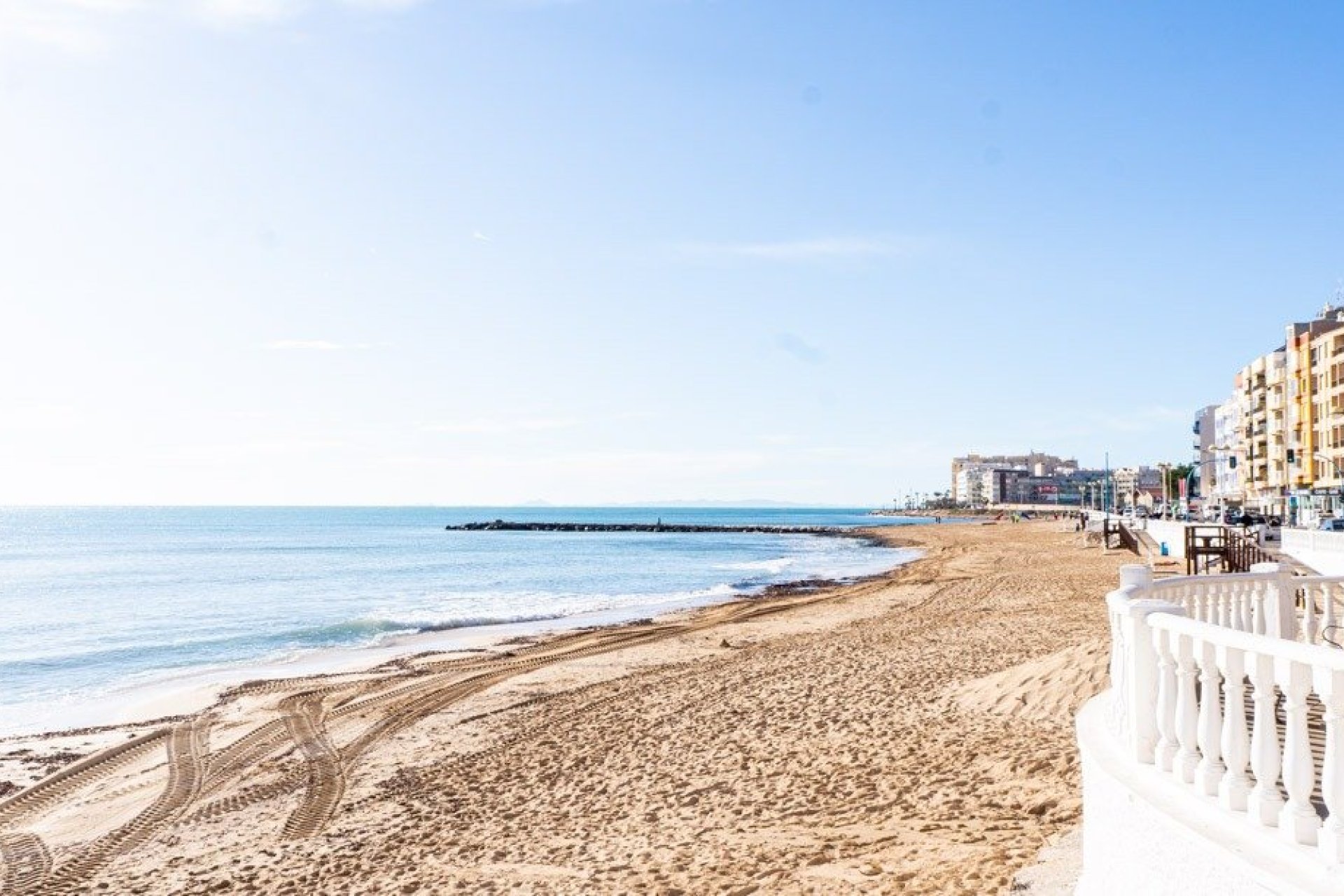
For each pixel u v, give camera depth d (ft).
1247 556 100.63
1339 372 242.37
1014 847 26.04
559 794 41.22
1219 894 12.66
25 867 38.17
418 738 55.52
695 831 33.58
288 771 50.03
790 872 27.37
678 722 51.96
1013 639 71.26
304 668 86.17
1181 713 14.82
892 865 26.43
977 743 39.50
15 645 106.93
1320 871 11.50
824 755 41.52
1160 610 15.97
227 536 468.75
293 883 33.55
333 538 434.71
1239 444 327.67
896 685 55.11
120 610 143.95
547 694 66.13
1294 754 12.21
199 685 78.69
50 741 60.44
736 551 322.96
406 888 31.35
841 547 348.18
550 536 468.34
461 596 161.79
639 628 106.11
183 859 37.78
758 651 80.12
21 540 418.92
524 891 29.43
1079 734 18.56
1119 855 15.74
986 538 355.15
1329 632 26.20
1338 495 239.30
